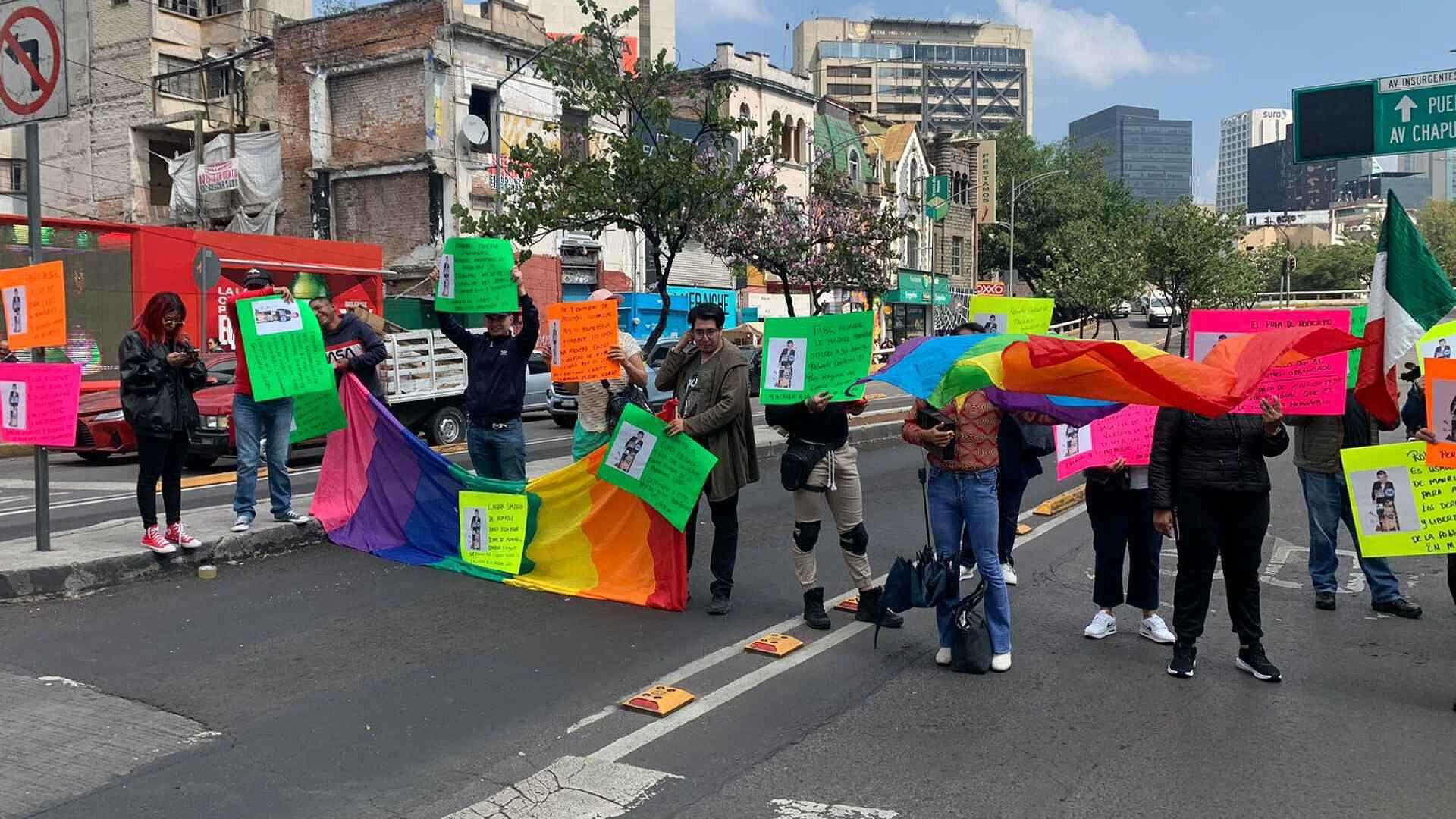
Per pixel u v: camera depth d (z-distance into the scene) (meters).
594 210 12.82
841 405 6.57
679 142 13.20
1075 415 6.28
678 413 7.00
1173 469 5.82
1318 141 9.57
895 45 150.62
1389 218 5.46
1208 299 42.31
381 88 29.70
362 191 30.20
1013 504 8.05
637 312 34.44
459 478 7.89
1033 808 4.19
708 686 5.58
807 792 4.32
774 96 40.56
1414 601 7.63
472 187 29.66
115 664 5.78
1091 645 6.48
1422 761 4.68
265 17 35.25
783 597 7.48
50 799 4.19
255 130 32.53
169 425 7.31
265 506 9.63
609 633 6.49
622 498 7.32
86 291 21.66
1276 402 5.54
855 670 5.89
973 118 147.12
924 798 4.28
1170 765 4.62
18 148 37.00
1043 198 67.88
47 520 7.37
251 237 24.91
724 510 6.95
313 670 5.73
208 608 6.81
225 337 24.11
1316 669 6.02
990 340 5.79
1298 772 4.56
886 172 50.88
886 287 26.55
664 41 55.97
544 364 20.77
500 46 30.20
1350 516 7.42
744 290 40.03
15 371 7.24
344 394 8.56
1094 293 41.88
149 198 34.78
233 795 4.26
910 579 5.96
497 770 4.52
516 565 7.59
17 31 7.25
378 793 4.29
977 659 5.82
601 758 4.64
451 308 7.78
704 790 4.34
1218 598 7.72
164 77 34.06
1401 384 18.02
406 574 7.75
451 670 5.77
